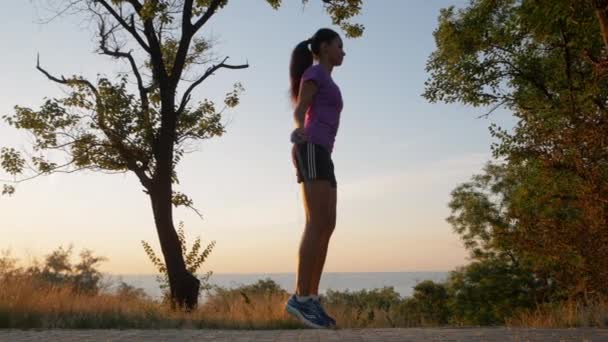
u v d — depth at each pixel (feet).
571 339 10.99
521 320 23.16
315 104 12.25
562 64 61.31
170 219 45.70
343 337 12.02
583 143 32.55
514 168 56.90
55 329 18.72
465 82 65.92
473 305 96.63
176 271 44.68
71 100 46.78
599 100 53.06
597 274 30.60
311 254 11.96
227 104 51.11
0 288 23.54
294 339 11.79
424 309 109.09
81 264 40.37
